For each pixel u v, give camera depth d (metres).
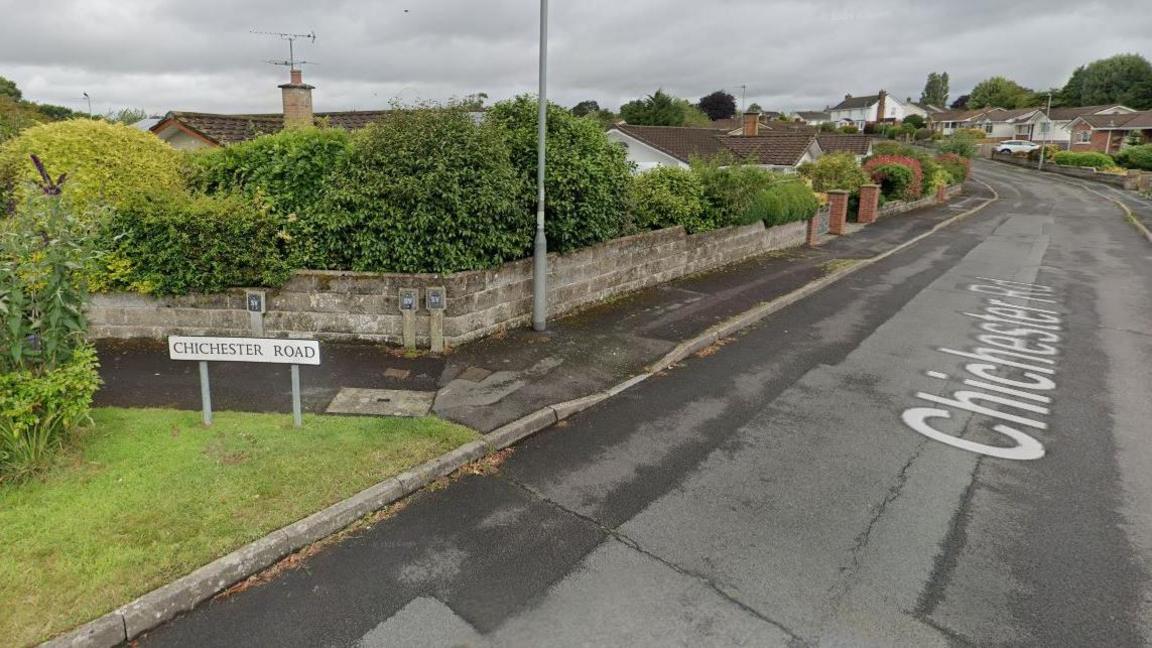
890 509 4.94
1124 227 24.34
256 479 4.83
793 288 12.73
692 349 8.87
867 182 25.53
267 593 3.90
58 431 5.07
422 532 4.54
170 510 4.40
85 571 3.80
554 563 4.23
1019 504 5.04
